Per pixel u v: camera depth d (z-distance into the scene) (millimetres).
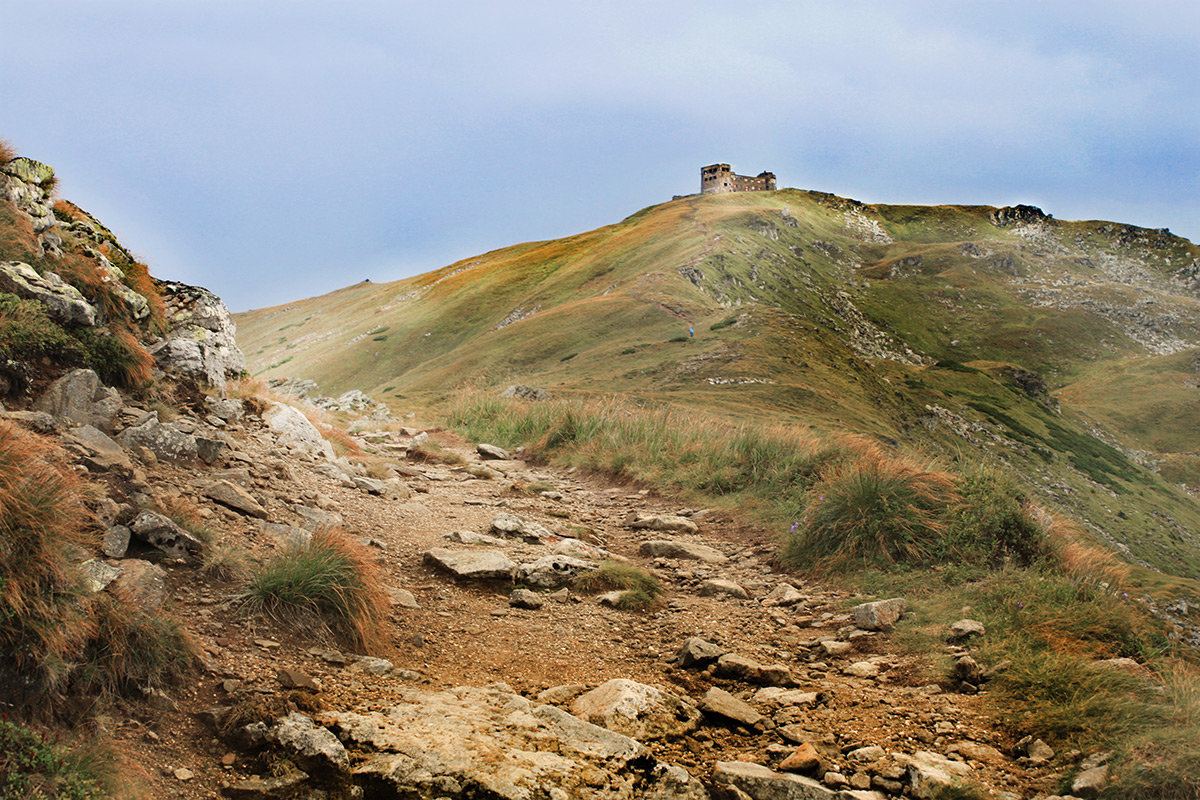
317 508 6746
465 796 2895
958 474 7539
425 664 4328
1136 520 87375
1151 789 2994
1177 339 168250
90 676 3051
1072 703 3830
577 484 11531
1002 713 3957
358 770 2949
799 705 4152
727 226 152625
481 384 20953
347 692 3637
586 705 3902
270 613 4133
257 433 8391
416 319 126125
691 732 3783
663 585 6535
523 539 7355
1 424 3762
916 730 3826
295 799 2820
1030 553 6441
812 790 3141
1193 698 3654
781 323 87000
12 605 2863
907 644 4980
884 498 6980
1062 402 138375
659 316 91500
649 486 10844
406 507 8086
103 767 2660
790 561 7207
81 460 4840
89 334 6637
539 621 5324
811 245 181375
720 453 11094
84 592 3293
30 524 3188
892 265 190000
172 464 6027
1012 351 159375
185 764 2922
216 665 3564
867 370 91062
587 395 55281
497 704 3744
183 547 4430
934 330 163125
